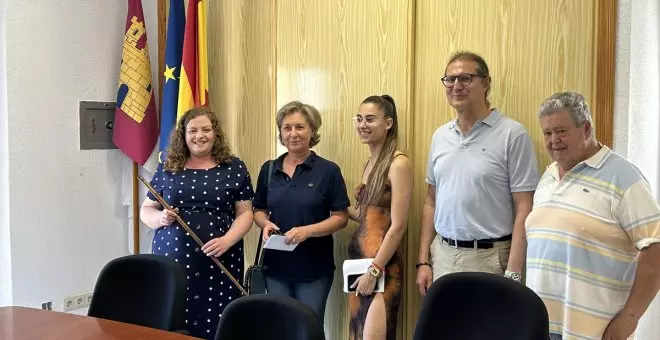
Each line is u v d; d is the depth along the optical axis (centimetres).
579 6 237
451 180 235
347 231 308
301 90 326
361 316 260
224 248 271
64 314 214
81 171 338
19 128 307
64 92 327
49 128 321
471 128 231
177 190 278
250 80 348
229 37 356
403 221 252
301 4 323
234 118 357
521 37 252
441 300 182
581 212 185
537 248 194
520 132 225
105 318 223
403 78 286
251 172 351
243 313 175
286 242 262
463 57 229
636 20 216
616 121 227
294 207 275
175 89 345
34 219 316
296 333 167
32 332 192
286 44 330
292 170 285
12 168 305
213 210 279
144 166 359
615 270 182
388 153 260
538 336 166
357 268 254
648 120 214
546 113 189
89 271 344
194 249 275
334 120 314
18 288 310
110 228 355
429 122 280
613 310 183
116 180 357
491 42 260
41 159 318
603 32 228
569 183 190
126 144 348
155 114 360
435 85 277
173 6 346
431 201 257
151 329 196
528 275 198
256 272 277
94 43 341
